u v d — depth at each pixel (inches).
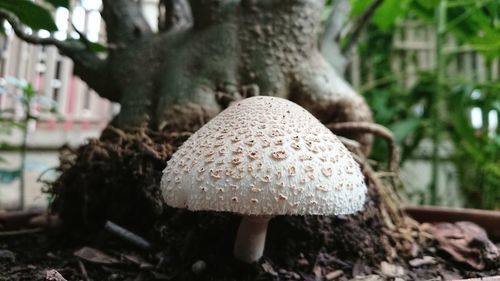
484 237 6.9
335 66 9.0
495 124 16.1
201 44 7.7
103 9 8.7
